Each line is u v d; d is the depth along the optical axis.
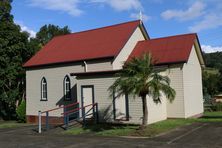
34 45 41.59
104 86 24.48
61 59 31.67
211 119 25.94
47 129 23.66
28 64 34.75
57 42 36.00
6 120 40.56
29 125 29.53
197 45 29.09
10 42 39.53
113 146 16.09
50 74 32.72
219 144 15.73
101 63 28.41
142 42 30.22
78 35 34.91
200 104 30.12
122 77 19.75
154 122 23.89
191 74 28.16
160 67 25.67
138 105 22.73
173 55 26.66
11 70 39.12
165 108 26.20
